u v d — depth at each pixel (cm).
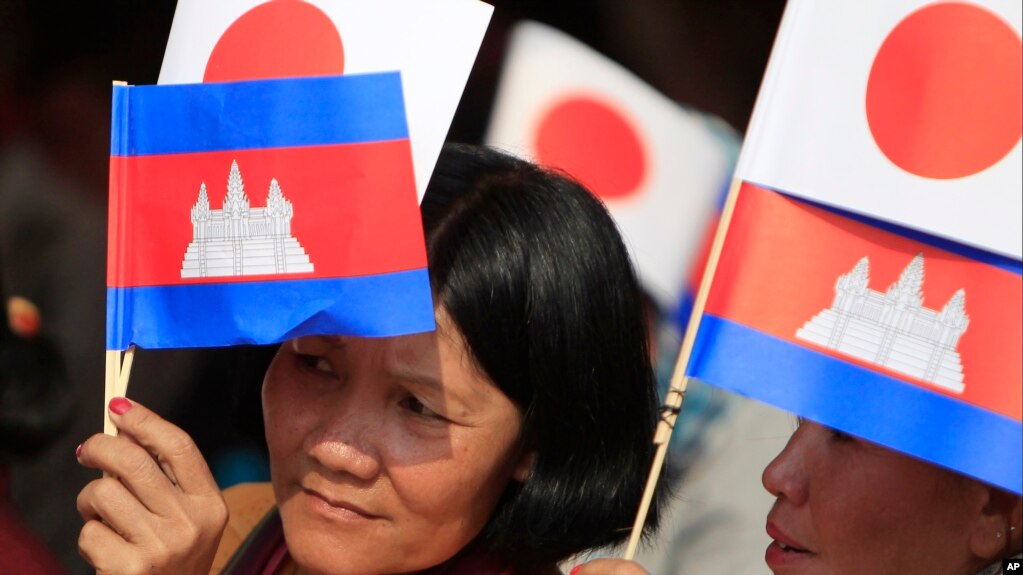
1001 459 462
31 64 970
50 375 884
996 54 460
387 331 470
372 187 473
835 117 475
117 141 505
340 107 475
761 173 482
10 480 839
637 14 988
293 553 530
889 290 477
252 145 485
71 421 891
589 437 540
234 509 723
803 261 485
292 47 496
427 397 499
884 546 510
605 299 535
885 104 470
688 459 868
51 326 920
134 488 513
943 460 467
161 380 870
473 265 498
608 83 982
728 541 857
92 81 980
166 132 498
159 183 501
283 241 483
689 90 993
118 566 509
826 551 522
